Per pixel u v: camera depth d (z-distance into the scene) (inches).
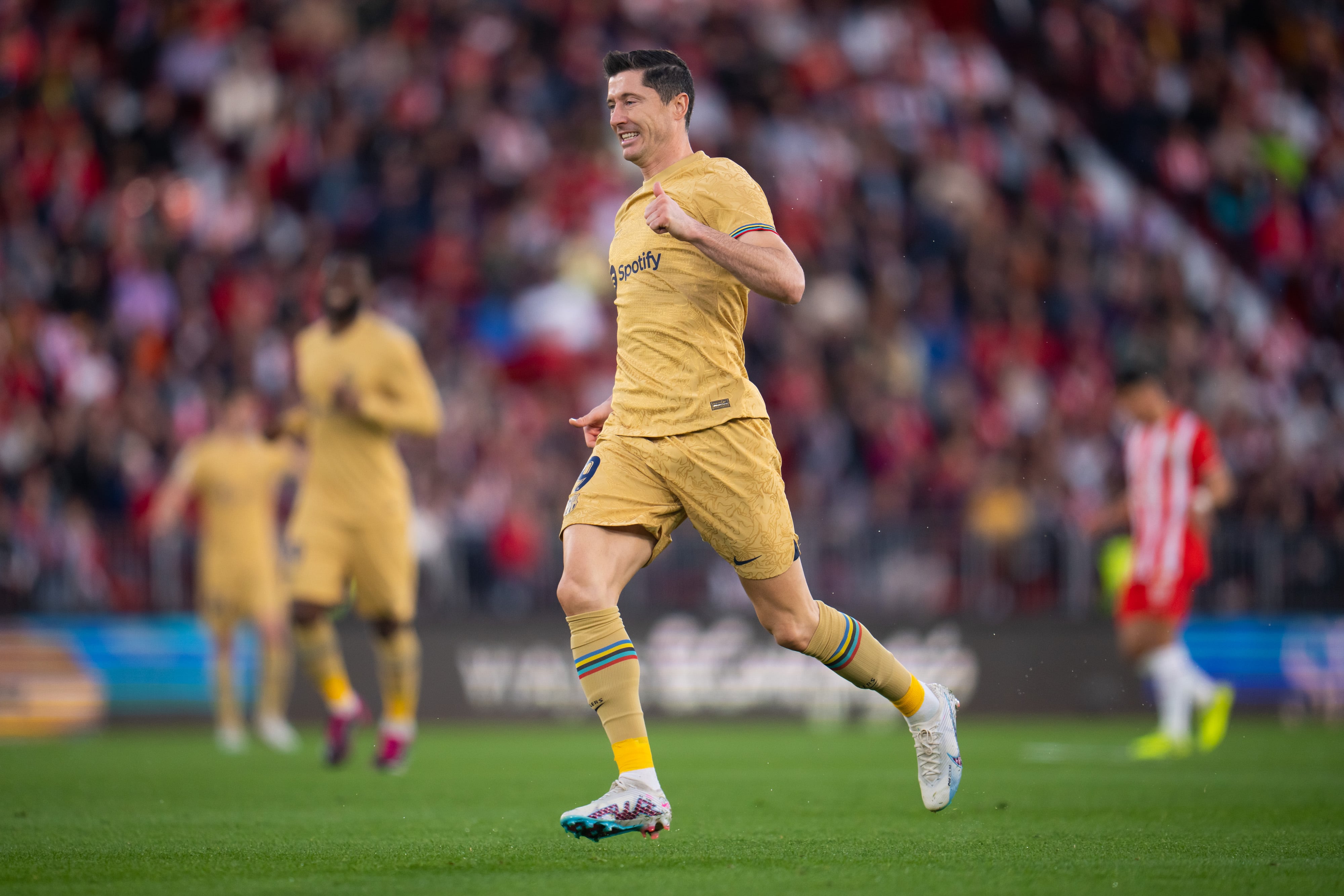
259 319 2409.0
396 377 1227.2
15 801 957.8
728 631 2028.8
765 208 656.4
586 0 2918.3
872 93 2967.5
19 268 2412.6
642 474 657.0
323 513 1227.9
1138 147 3117.6
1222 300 2903.5
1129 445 1523.1
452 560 2049.7
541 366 2490.2
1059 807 900.6
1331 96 3255.4
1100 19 3238.2
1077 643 2054.6
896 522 2058.3
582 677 651.5
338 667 1258.0
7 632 1892.2
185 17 2847.0
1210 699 1483.8
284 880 581.9
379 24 2923.2
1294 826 790.5
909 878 581.9
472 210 2657.5
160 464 2183.8
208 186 2652.6
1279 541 2112.5
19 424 2145.7
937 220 2800.2
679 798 971.3
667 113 674.2
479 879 580.7
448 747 1558.8
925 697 713.6
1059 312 2706.7
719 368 654.5
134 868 622.2
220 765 1304.1
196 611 1935.3
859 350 2536.9
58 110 2684.5
